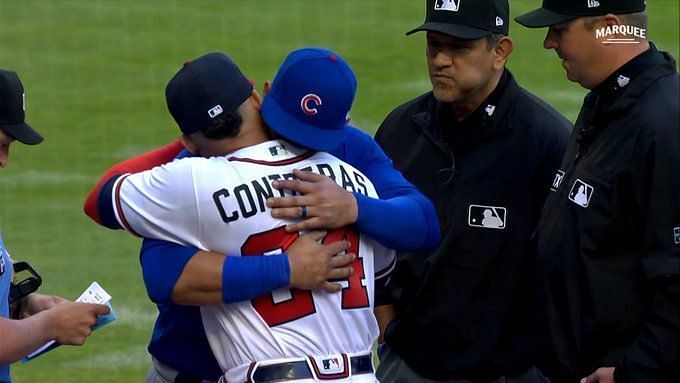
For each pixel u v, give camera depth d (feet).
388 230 42.06
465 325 54.13
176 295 40.14
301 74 40.50
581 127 48.52
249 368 40.50
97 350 89.15
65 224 121.70
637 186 44.68
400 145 55.93
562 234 47.24
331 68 40.83
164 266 40.14
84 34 192.75
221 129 40.52
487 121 53.21
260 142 41.37
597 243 45.93
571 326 46.85
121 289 103.09
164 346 46.06
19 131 47.55
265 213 40.09
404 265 54.34
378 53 185.78
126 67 179.63
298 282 40.04
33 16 199.62
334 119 40.88
